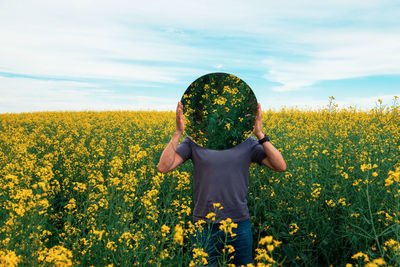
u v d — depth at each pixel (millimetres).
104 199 3395
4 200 3422
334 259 3164
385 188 3338
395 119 7234
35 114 17750
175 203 3463
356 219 3082
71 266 2287
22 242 2432
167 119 12781
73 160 6047
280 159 2508
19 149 5621
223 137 2443
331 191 3654
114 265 2566
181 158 2535
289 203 3859
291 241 3229
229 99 2406
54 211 4270
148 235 2994
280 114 12000
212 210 2436
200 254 2100
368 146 4770
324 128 7105
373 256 2600
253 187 4414
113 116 15844
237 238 2436
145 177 4656
